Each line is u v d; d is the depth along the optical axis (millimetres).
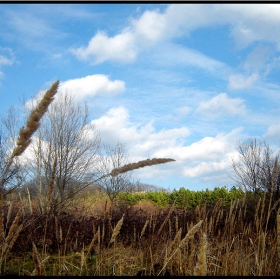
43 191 12594
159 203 17656
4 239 2584
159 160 2084
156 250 4992
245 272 3840
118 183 16031
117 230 2830
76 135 15070
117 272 4414
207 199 14727
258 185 11383
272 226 4938
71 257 4922
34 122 2080
